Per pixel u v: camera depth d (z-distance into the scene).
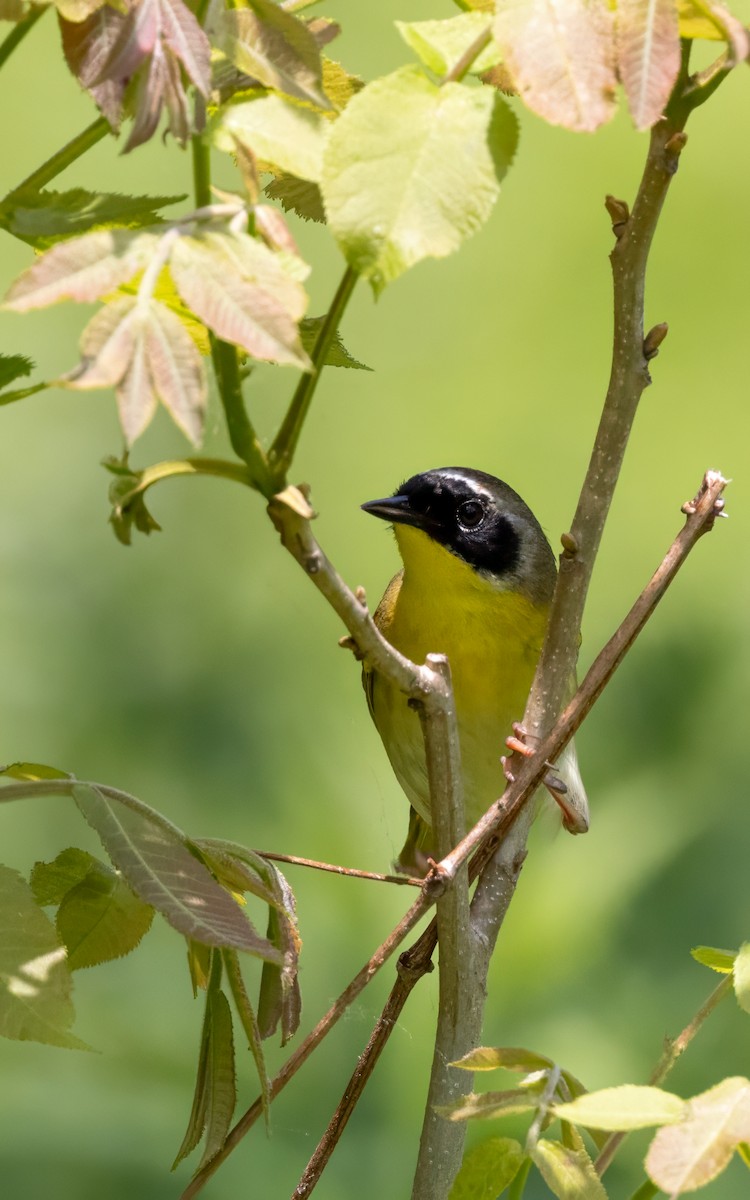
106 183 13.81
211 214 3.01
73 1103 7.46
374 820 8.86
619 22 3.02
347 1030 7.86
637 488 14.08
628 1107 3.14
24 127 13.77
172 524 12.97
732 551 13.23
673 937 8.70
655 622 11.65
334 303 3.29
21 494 12.85
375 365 14.71
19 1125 7.35
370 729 10.62
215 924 3.38
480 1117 3.42
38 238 3.74
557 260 14.91
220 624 12.43
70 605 12.25
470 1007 4.42
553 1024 7.85
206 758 11.01
